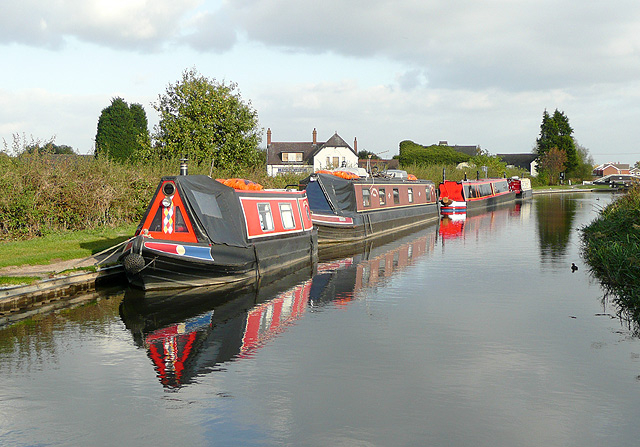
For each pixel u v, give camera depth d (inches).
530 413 311.1
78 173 927.7
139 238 579.2
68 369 376.5
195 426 296.5
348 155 3686.0
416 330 467.5
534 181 4023.1
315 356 402.9
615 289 617.3
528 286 645.3
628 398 330.6
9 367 379.9
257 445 277.4
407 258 869.8
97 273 601.0
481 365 384.5
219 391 340.5
